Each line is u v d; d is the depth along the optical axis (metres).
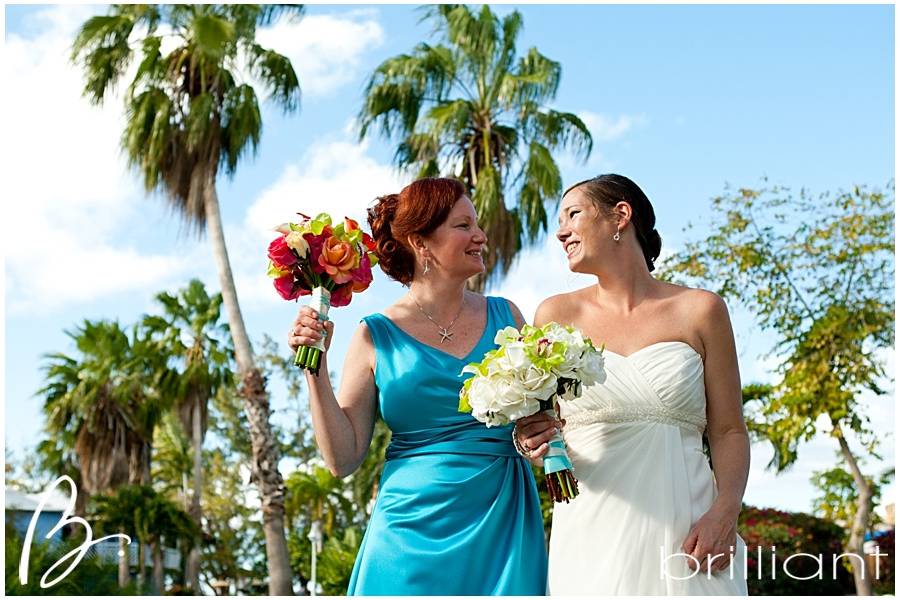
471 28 15.97
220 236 16.77
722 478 3.32
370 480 26.30
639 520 3.28
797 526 15.17
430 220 3.27
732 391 3.41
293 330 3.12
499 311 3.39
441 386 3.18
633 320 3.48
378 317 3.34
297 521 29.80
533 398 3.02
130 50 16.81
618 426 3.37
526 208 16.05
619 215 3.50
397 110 16.19
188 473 34.06
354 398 3.25
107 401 25.72
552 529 3.45
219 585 32.66
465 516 3.09
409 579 3.04
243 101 16.56
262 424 16.33
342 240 3.29
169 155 16.75
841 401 14.66
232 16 16.75
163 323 26.14
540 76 15.88
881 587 13.87
